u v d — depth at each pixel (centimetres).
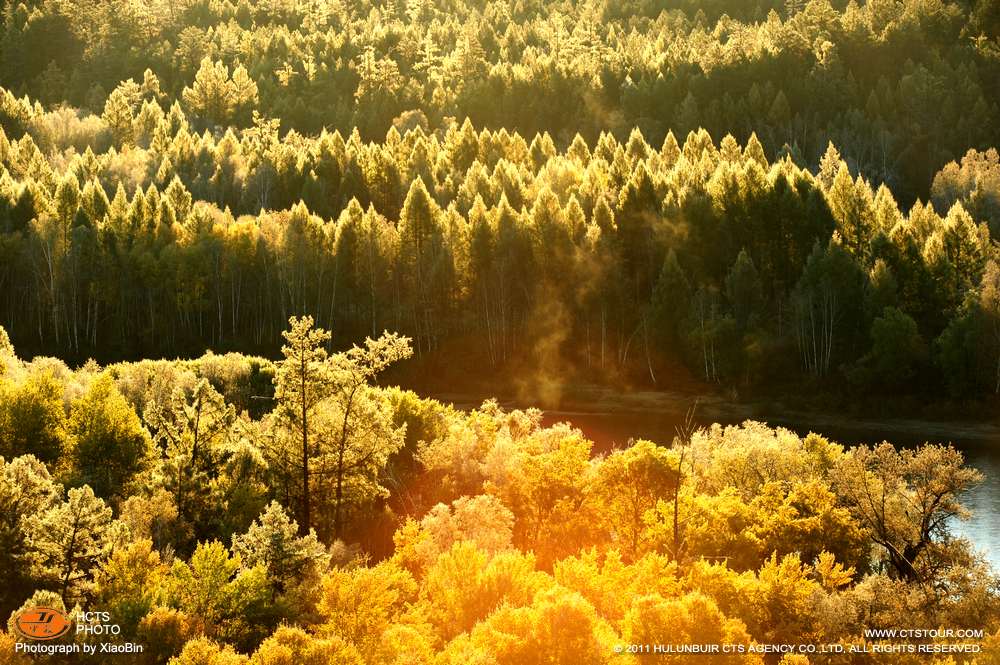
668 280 9425
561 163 13000
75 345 10262
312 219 11050
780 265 10162
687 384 9231
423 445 4981
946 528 4056
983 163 12219
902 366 8306
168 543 3578
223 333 10881
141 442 4481
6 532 3009
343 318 10956
